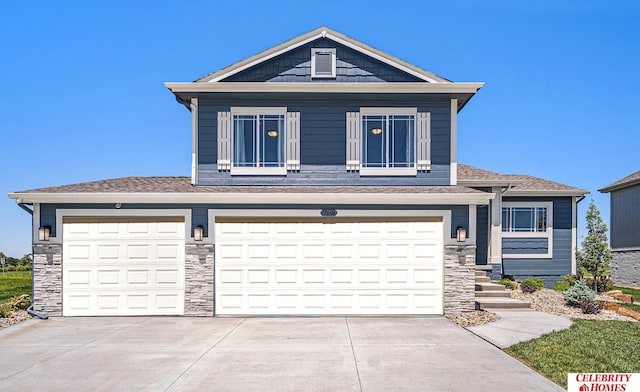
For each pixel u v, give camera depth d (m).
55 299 11.37
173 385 6.38
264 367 7.14
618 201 24.31
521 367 7.10
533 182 18.08
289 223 11.59
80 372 6.97
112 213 11.48
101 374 6.88
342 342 8.70
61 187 12.22
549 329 9.52
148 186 12.84
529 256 17.02
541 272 16.98
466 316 10.98
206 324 10.47
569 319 10.66
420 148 13.22
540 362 7.22
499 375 6.72
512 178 16.02
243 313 11.44
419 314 11.41
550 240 17.06
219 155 13.20
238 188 12.66
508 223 17.16
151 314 11.41
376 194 11.40
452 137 13.25
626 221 23.56
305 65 13.56
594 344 8.23
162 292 11.45
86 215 11.48
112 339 9.03
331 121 13.29
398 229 11.58
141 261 11.47
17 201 11.26
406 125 13.32
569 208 17.22
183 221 11.55
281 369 7.04
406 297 11.47
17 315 11.32
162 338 9.09
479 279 13.72
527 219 17.20
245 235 11.56
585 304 11.62
